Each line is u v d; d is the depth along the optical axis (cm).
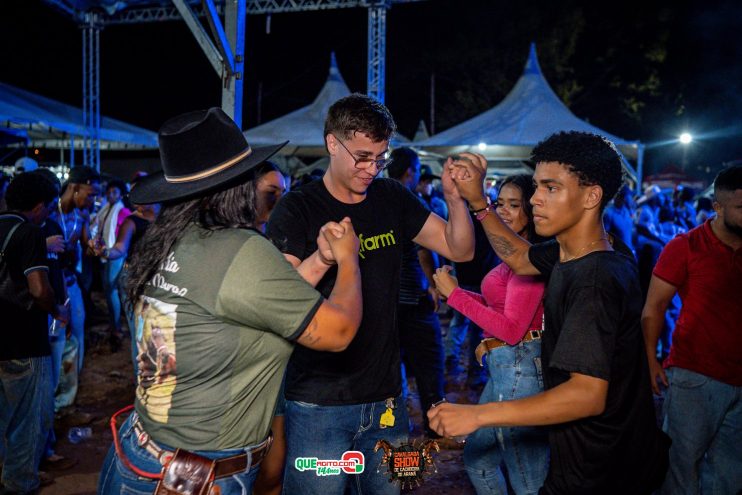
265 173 391
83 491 416
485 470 303
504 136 1378
